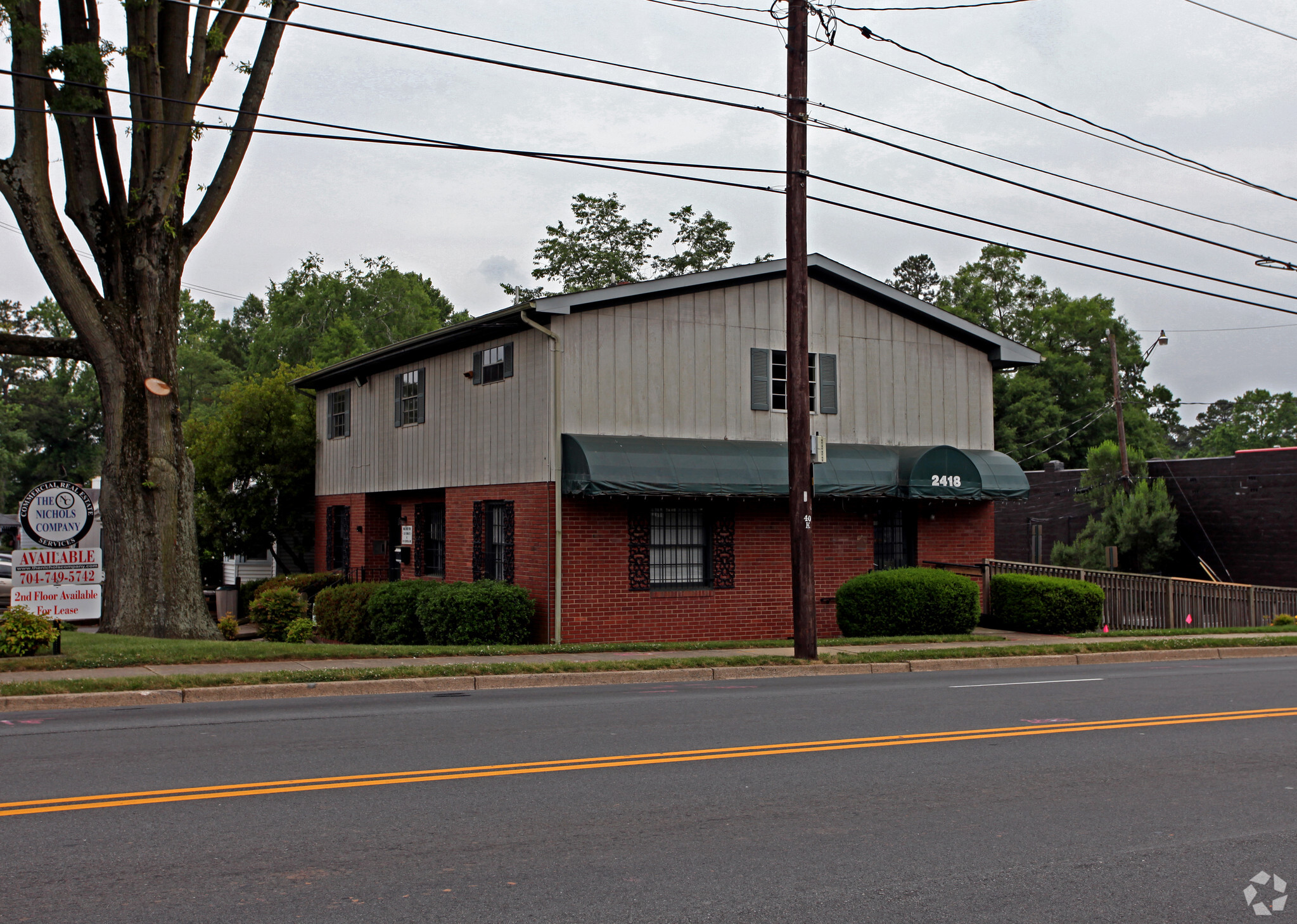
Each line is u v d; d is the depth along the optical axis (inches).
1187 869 246.8
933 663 685.3
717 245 2046.0
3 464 2849.4
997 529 1561.3
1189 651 775.7
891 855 254.2
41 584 589.6
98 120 661.9
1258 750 386.0
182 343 3014.3
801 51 657.0
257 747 373.4
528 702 495.8
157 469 677.9
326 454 1188.5
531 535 805.9
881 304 922.1
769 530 872.9
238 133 698.8
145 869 236.7
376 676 552.4
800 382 672.4
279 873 235.0
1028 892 229.5
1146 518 1205.7
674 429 826.2
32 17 622.5
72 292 652.1
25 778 321.7
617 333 809.5
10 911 209.6
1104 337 2118.6
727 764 350.3
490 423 866.1
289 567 1254.9
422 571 1016.2
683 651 685.3
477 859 246.2
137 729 412.8
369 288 2327.8
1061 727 429.7
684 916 212.2
